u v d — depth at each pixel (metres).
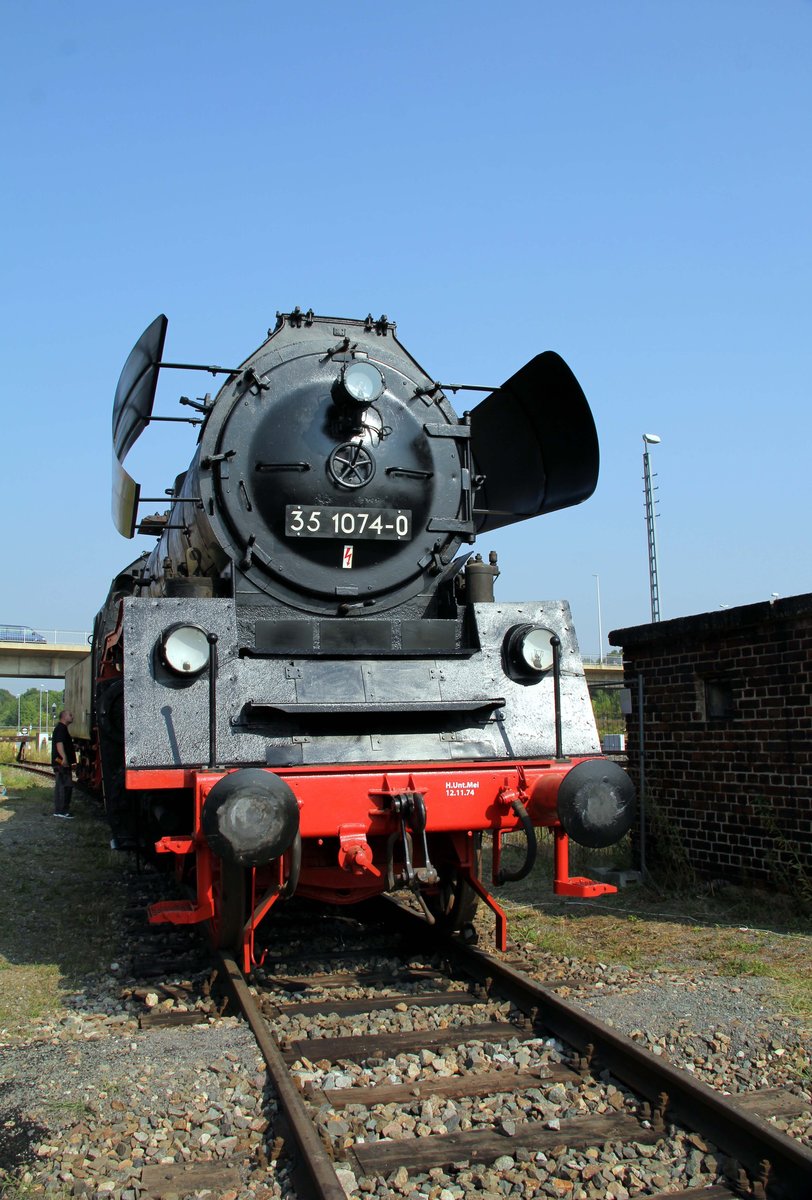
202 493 6.16
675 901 8.05
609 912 7.64
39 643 47.78
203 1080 4.12
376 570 6.49
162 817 6.00
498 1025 4.85
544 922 7.29
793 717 7.73
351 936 6.71
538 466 7.62
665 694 9.29
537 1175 3.41
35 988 5.74
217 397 6.29
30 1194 3.29
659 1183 3.36
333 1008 5.15
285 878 5.30
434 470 6.75
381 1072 4.26
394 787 5.35
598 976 5.74
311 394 6.44
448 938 6.27
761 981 5.70
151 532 8.75
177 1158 3.54
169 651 5.46
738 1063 4.42
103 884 8.91
